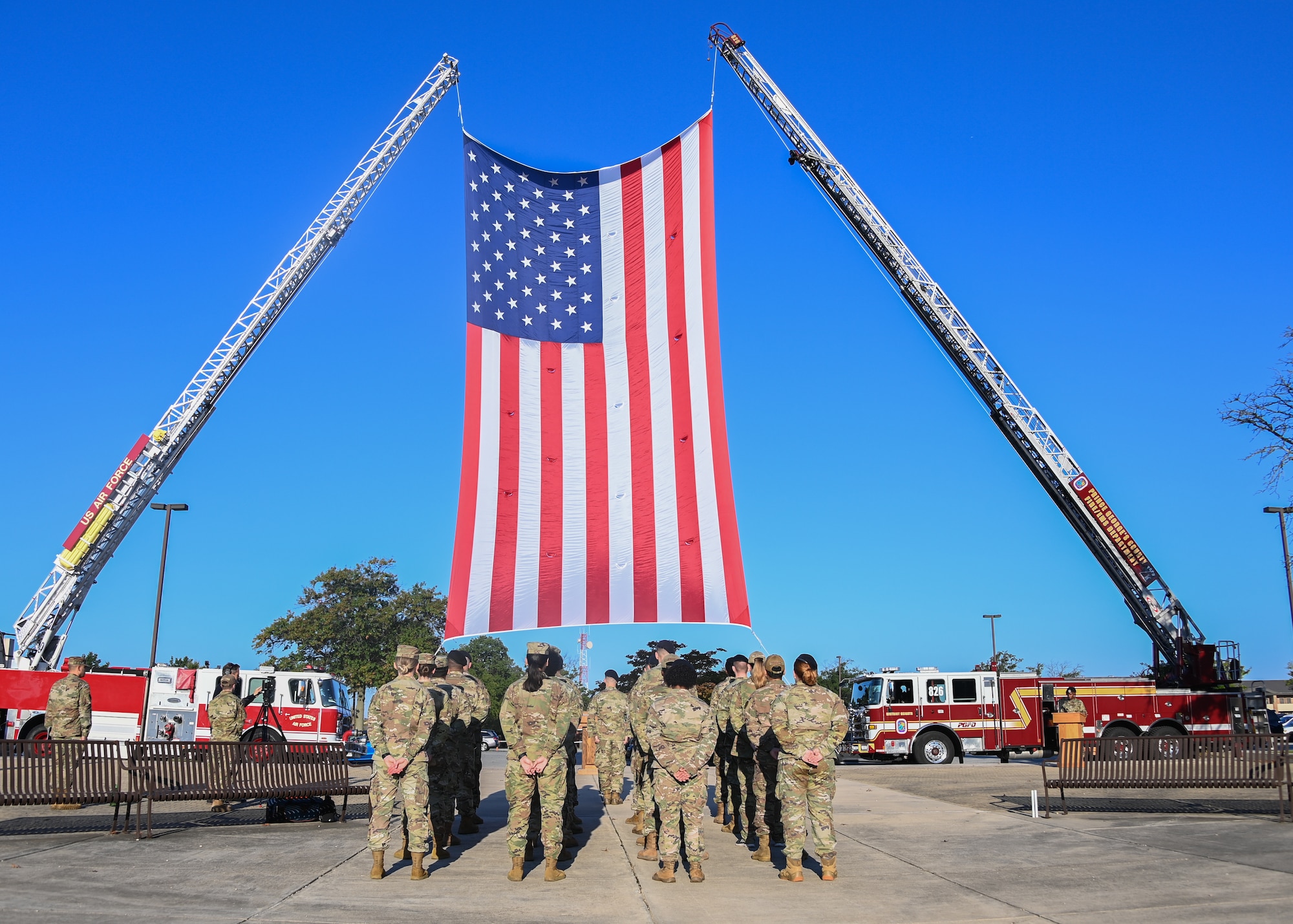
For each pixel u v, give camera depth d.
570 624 13.99
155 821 12.30
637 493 14.42
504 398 14.31
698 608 14.09
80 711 13.61
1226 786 11.62
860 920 6.67
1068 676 26.95
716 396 14.57
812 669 8.38
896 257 29.50
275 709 23.78
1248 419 29.41
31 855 9.38
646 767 9.68
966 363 29.19
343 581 63.31
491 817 13.21
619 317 14.88
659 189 15.12
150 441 31.94
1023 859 9.17
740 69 30.75
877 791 16.89
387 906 7.14
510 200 14.70
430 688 9.41
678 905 7.20
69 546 30.22
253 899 7.34
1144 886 7.70
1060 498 28.70
